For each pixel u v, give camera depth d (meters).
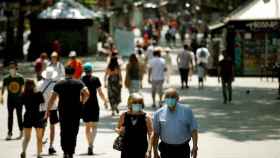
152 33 148.38
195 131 20.78
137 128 21.53
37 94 29.19
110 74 45.41
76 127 28.20
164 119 20.77
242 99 56.19
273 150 31.64
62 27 113.56
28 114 29.03
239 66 80.19
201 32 147.00
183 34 146.38
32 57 112.06
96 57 114.12
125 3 187.00
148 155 20.84
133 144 21.55
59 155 30.36
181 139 20.77
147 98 57.31
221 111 48.03
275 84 70.75
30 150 32.06
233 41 79.94
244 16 78.50
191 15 190.75
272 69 77.81
